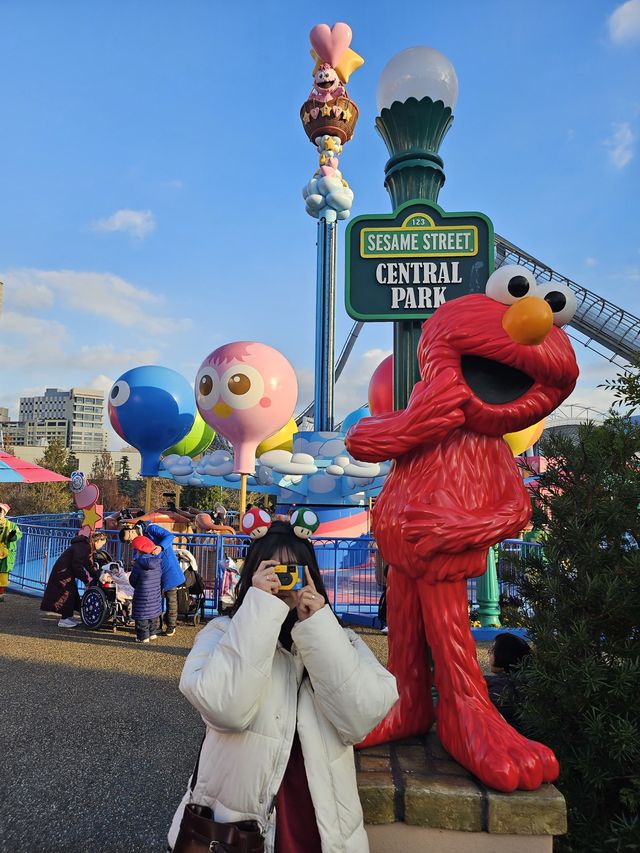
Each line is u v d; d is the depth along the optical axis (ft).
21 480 34.37
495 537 7.27
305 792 4.95
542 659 7.91
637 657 7.47
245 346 28.66
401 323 12.14
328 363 43.65
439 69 12.01
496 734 6.93
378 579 25.40
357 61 45.96
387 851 6.55
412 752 7.61
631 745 6.90
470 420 7.76
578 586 8.04
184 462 38.58
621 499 8.18
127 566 29.89
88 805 10.18
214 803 4.90
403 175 12.30
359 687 4.90
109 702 15.24
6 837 9.21
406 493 7.80
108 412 36.63
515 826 6.38
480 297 7.90
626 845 6.77
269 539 5.57
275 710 4.97
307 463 34.19
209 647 5.29
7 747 12.41
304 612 5.05
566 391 7.74
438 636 7.50
